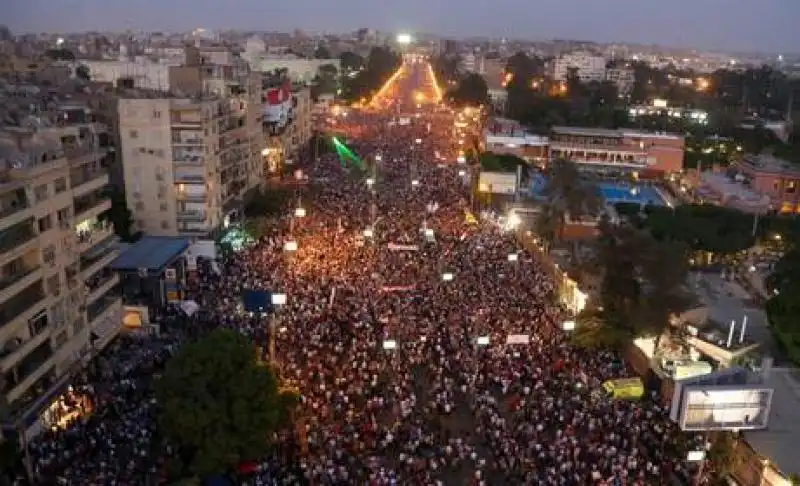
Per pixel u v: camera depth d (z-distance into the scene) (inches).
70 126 2293.3
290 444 1590.8
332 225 3294.8
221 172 3144.7
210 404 1429.6
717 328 2130.9
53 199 1770.4
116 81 4015.8
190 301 2310.5
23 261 1680.6
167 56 5093.5
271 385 1513.3
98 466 1461.6
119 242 2551.7
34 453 1530.5
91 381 1871.3
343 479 1454.2
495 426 1662.2
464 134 6269.7
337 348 1990.7
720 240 2901.1
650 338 2053.4
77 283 1882.4
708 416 1524.4
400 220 3410.4
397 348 1953.7
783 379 1807.3
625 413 1726.1
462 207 3772.1
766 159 4439.0
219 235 2999.5
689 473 1540.4
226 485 1437.0
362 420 1675.7
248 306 2082.9
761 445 1530.5
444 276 2464.3
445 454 1562.5
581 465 1512.1
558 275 2635.3
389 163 4899.1
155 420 1630.2
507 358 1969.7
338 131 6417.3
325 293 2397.9
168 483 1419.8
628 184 4608.8
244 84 3582.7
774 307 2048.5
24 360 1660.9
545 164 5017.2
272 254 2859.3
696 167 4889.3
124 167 2933.1
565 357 2017.7
